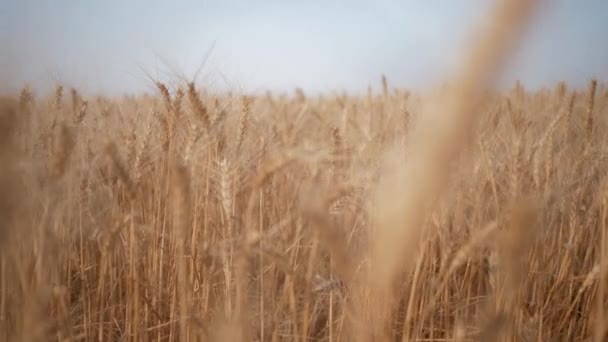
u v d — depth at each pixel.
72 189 2.88
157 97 3.53
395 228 1.21
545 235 3.41
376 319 1.76
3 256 1.99
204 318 2.54
